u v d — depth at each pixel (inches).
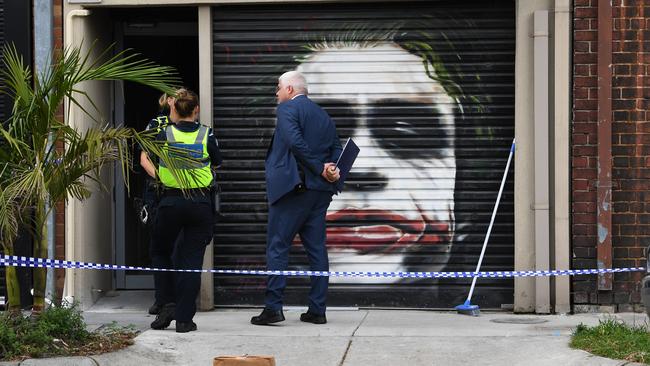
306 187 386.3
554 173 416.8
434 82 429.4
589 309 418.6
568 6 413.4
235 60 434.9
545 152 416.8
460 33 427.8
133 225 480.7
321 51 432.8
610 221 413.4
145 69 341.1
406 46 430.3
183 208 363.9
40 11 430.3
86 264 361.1
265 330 381.1
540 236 418.0
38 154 331.9
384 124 431.8
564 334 364.2
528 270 421.7
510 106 427.2
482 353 338.6
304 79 390.9
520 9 418.3
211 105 433.4
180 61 475.2
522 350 339.6
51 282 434.0
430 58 429.4
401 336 368.8
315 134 387.2
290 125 380.2
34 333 327.0
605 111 411.5
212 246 435.2
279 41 433.7
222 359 286.7
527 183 421.4
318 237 392.8
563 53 414.6
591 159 415.5
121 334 358.9
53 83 331.9
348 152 387.5
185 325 371.2
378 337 366.9
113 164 473.7
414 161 431.2
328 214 434.3
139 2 428.8
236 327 388.8
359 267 434.3
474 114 428.5
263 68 434.6
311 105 388.2
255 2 426.9
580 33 414.3
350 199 433.7
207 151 371.2
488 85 427.5
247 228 437.4
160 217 367.6
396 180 431.8
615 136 414.6
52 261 356.2
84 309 437.4
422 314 424.2
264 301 437.1
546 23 414.6
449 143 429.7
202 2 427.5
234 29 434.6
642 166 414.6
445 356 336.8
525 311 423.8
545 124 416.5
